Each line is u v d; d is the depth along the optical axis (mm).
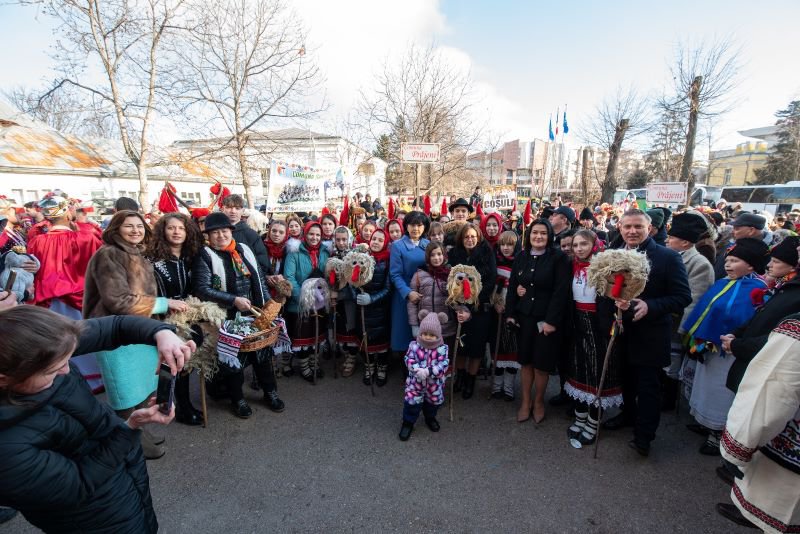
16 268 3492
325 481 2744
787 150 30812
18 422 1074
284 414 3598
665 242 4426
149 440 2955
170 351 1419
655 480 2773
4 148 14422
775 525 1734
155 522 1526
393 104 13430
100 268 2543
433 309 3873
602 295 2861
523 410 3559
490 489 2682
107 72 11836
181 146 16453
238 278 3465
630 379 3332
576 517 2443
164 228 3234
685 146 14883
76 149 17016
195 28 11516
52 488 1097
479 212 5992
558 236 4680
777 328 1629
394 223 4664
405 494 2629
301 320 4203
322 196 7914
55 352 1073
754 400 1628
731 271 3049
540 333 3318
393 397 3945
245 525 2367
